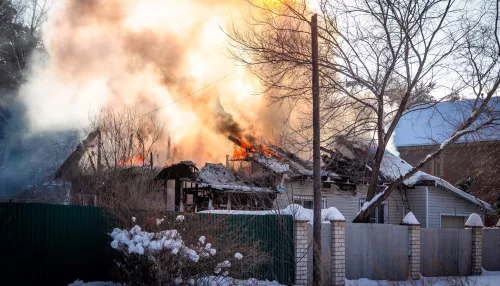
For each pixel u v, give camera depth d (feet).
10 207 43.57
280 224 54.13
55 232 45.60
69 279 46.03
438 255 70.49
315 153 51.16
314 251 49.70
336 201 88.12
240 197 78.33
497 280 65.16
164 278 41.63
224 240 48.52
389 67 64.39
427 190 95.30
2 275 42.75
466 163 123.85
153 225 44.75
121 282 45.11
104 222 48.34
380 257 62.69
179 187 79.56
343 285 56.95
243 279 49.42
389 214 95.04
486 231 79.36
